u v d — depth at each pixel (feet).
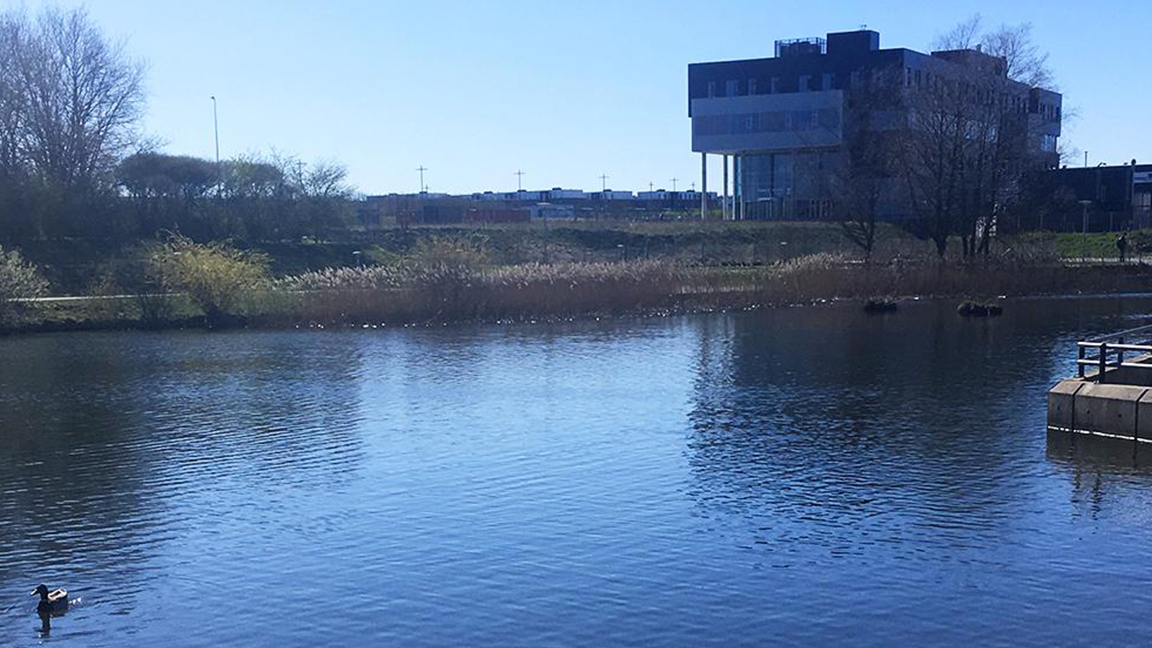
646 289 183.01
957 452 79.05
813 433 86.22
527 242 259.60
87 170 232.32
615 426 89.97
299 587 53.98
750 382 111.34
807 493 69.00
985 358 126.21
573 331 157.99
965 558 56.54
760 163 338.13
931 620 48.75
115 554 59.36
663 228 286.25
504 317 173.06
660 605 50.88
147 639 48.24
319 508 67.15
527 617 49.78
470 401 102.22
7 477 75.66
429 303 170.71
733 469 75.31
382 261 212.43
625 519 63.98
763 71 329.31
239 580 55.11
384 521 64.28
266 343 147.74
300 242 244.01
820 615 49.44
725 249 261.44
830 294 200.64
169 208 231.50
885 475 73.05
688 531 61.57
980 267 212.43
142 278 179.52
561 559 57.26
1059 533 60.34
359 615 50.42
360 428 90.38
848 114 279.28
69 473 76.59
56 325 163.73
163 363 129.49
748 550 58.23
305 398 104.73
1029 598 51.11
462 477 74.08
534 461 78.28
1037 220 283.38
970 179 231.71
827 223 285.43
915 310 184.85
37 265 200.44
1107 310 183.11
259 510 66.95
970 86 231.09
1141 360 96.02
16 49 227.81
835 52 317.63
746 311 184.14
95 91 237.25
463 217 334.65
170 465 78.54
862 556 57.06
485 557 57.72
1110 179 325.01
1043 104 326.85
